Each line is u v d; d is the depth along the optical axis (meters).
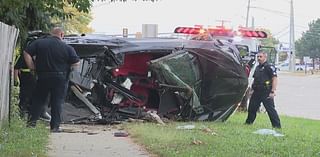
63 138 11.97
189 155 9.78
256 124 17.03
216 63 16.98
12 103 13.73
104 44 16.12
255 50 25.81
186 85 16.62
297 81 63.06
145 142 11.38
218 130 14.26
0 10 14.45
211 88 17.16
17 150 9.49
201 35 20.98
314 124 20.12
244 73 17.27
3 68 11.91
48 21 17.20
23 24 16.52
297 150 10.89
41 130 12.55
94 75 16.06
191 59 16.75
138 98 16.53
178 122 16.52
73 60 13.00
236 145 11.21
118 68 16.47
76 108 15.77
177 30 22.67
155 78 16.61
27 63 12.87
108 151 10.45
